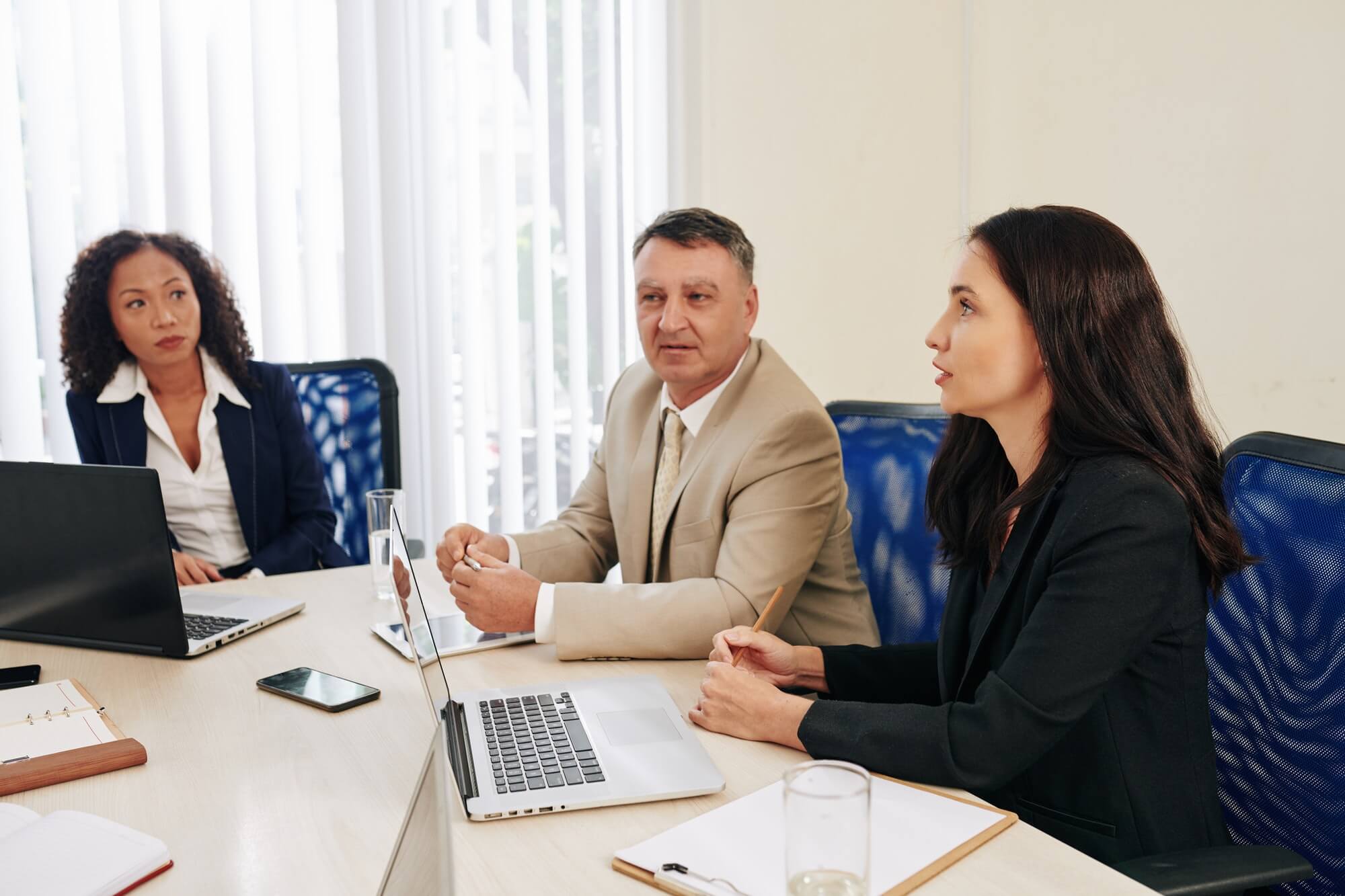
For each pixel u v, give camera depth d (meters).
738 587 1.52
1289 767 1.19
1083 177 3.14
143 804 1.00
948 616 1.29
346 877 0.86
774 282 3.26
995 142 3.38
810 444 1.60
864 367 3.42
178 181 2.69
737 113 3.14
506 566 1.50
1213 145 2.83
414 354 2.95
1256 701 1.23
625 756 1.09
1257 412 2.81
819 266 3.31
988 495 1.27
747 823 0.95
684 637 1.44
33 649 1.48
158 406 2.29
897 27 3.29
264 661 1.42
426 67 2.88
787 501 1.57
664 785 1.03
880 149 3.33
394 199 2.88
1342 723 1.13
